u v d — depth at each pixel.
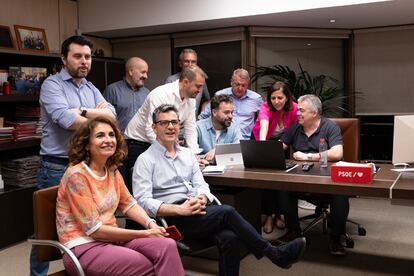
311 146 3.45
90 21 5.52
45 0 5.06
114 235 2.08
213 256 3.30
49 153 2.70
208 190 2.76
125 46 6.19
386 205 4.79
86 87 2.83
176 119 2.66
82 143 2.17
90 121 2.19
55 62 4.54
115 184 2.27
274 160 3.03
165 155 2.69
